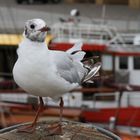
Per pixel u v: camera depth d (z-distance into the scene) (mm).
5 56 15664
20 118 13477
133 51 14477
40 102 5602
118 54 14344
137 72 14430
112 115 13906
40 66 4934
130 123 13875
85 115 13820
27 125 5891
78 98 13820
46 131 5629
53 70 5051
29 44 4965
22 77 5020
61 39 14195
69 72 5371
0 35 16031
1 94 14188
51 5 25062
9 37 15828
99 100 14078
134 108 13914
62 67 5246
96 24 15180
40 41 4973
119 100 13812
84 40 14234
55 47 13594
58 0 26469
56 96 5355
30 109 13555
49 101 12867
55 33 14383
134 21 21203
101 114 13922
